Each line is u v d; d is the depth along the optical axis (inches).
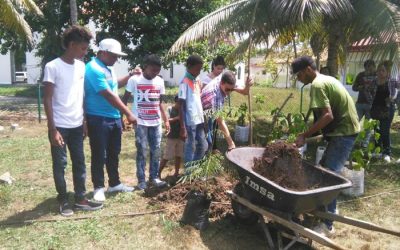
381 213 211.8
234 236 179.2
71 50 184.5
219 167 192.5
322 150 266.5
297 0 282.7
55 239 171.5
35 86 993.5
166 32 701.9
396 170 276.8
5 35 733.9
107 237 174.9
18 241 169.2
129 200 212.4
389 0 331.9
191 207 184.1
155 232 180.1
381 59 288.2
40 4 713.0
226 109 208.5
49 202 211.3
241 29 318.3
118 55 201.2
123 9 696.4
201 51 608.1
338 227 193.8
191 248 169.0
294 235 167.2
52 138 183.5
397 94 316.8
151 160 227.3
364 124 237.3
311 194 147.9
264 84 820.0
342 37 334.6
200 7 724.7
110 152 218.1
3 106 635.5
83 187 200.2
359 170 229.5
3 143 342.6
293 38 386.9
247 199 174.1
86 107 202.7
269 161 177.0
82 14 713.6
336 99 175.5
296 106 548.7
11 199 213.8
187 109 215.2
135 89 219.3
